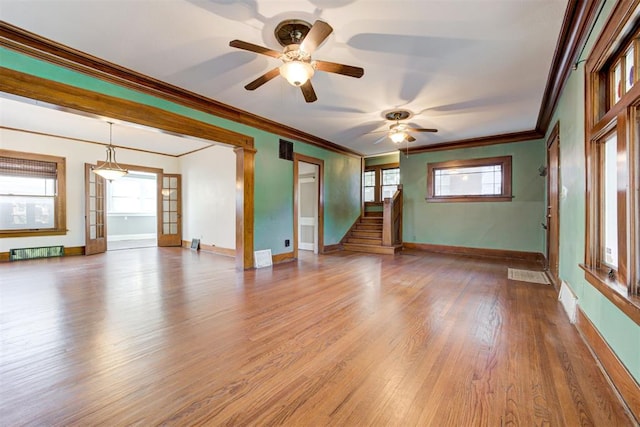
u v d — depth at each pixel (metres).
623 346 1.61
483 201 6.24
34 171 5.95
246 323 2.59
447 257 6.06
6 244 5.71
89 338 2.28
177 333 2.38
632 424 1.37
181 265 5.31
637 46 1.63
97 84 3.08
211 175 7.21
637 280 1.62
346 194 7.64
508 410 1.46
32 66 2.66
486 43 2.65
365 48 2.74
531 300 3.20
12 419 1.40
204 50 2.79
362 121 4.98
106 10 2.22
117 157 7.19
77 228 6.54
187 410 1.47
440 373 1.80
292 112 4.55
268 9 2.21
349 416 1.43
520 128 5.38
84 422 1.38
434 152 6.84
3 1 2.11
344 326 2.52
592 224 2.26
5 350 2.08
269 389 1.65
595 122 2.21
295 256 5.88
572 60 2.73
